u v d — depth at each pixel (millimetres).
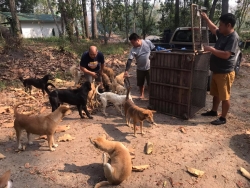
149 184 3213
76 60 10758
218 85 4762
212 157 3824
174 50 6102
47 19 32094
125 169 3098
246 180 3330
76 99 5074
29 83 6926
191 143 4238
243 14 21750
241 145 4180
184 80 5000
